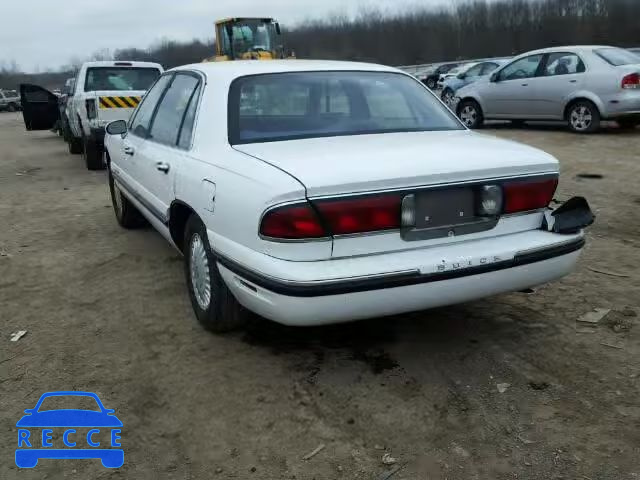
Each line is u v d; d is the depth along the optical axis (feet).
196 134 12.42
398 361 11.37
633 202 22.11
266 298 9.68
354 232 9.46
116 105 34.58
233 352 11.87
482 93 43.55
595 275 15.26
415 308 9.85
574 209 11.15
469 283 9.99
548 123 45.68
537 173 10.76
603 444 8.98
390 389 10.46
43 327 13.23
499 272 10.19
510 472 8.48
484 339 12.13
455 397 10.20
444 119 13.43
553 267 10.79
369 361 11.40
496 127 44.98
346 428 9.49
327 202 9.28
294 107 12.34
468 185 10.12
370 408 9.96
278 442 9.22
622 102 36.24
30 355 11.96
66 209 25.04
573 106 38.55
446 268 9.74
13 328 13.23
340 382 10.72
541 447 8.96
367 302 9.45
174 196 12.87
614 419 9.53
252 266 9.78
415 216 9.81
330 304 9.30
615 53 38.22
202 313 12.54
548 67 39.86
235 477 8.54
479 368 11.06
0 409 10.19
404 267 9.51
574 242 10.94
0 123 91.30
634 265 15.89
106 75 37.63
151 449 9.16
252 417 9.83
